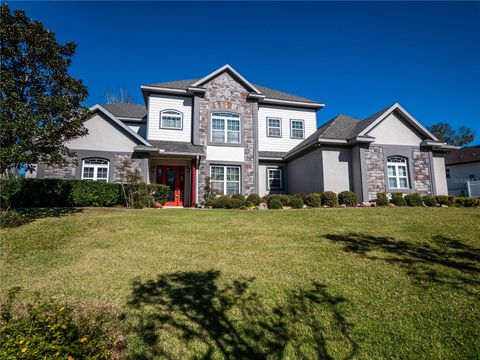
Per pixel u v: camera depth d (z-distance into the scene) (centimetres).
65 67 875
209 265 493
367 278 432
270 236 689
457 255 532
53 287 410
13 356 216
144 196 1204
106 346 263
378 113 1512
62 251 573
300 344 282
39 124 769
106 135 1341
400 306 350
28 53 812
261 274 451
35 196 1082
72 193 1132
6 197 1042
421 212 987
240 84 1683
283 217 930
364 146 1359
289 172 1761
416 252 554
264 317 328
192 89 1584
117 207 1176
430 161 1451
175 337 291
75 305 352
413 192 1395
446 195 1388
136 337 290
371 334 296
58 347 227
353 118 1725
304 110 1894
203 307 349
